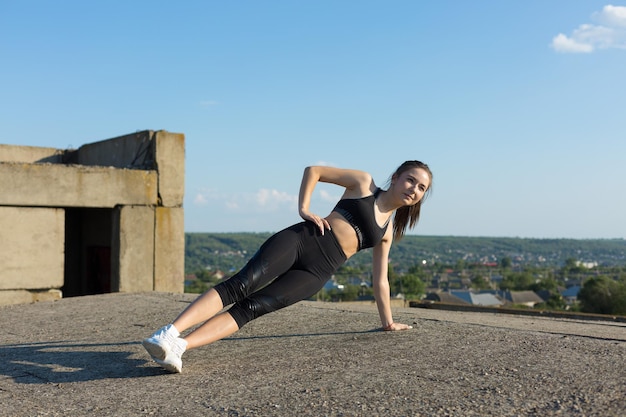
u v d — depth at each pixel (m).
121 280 9.43
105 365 4.05
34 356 4.38
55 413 3.02
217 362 4.03
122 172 9.46
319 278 4.02
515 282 166.75
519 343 4.27
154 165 9.84
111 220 10.34
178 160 10.02
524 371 3.50
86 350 4.58
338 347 4.35
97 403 3.16
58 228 8.98
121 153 10.72
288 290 3.89
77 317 6.33
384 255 4.82
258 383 3.45
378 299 4.86
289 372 3.67
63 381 3.64
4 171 8.48
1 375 3.82
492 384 3.25
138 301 7.40
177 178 10.00
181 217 10.02
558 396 3.01
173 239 9.93
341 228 4.08
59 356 4.37
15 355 4.43
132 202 9.55
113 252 9.57
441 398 3.04
